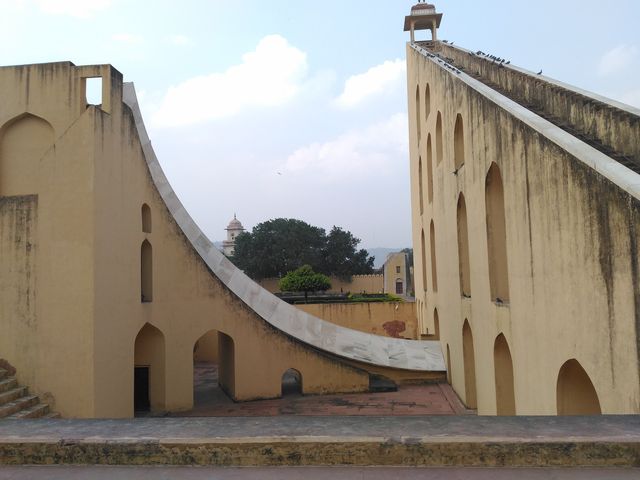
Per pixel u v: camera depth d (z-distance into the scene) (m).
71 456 2.84
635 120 5.58
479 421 2.90
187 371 11.46
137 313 9.74
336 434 2.77
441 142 13.88
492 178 7.95
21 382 7.99
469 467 2.62
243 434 2.82
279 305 13.69
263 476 2.62
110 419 3.17
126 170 9.42
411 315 20.89
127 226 9.39
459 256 10.86
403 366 13.38
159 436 2.85
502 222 8.05
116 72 9.09
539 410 5.93
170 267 11.20
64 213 8.17
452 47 17.97
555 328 5.36
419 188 19.05
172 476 2.66
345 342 13.67
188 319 11.52
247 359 12.14
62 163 8.25
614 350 4.14
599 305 4.38
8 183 8.48
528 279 6.16
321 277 24.64
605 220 4.23
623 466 2.53
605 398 4.31
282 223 44.22
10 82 8.56
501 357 8.01
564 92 7.45
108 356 8.48
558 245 5.21
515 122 6.46
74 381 7.95
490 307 8.12
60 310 8.05
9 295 8.16
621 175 4.02
